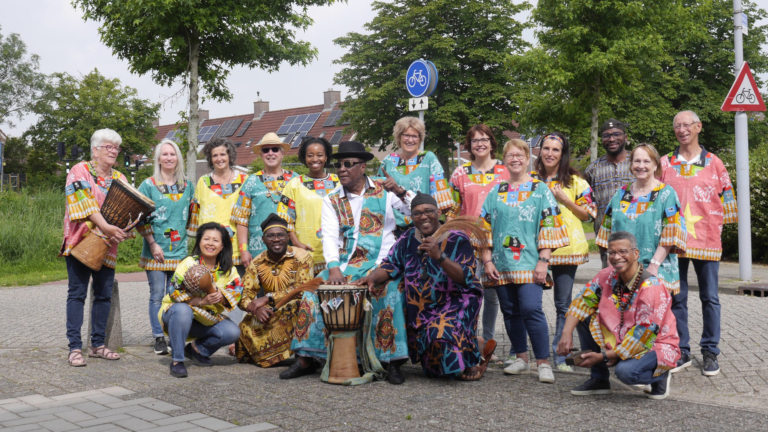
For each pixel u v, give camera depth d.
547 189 5.48
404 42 42.25
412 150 6.24
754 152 17.58
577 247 5.92
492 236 5.63
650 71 34.62
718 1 41.50
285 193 6.40
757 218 14.45
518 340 5.64
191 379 5.44
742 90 10.20
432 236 5.05
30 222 17.45
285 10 21.94
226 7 20.14
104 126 51.75
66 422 4.21
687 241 5.70
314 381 5.34
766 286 9.84
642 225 5.39
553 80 23.91
